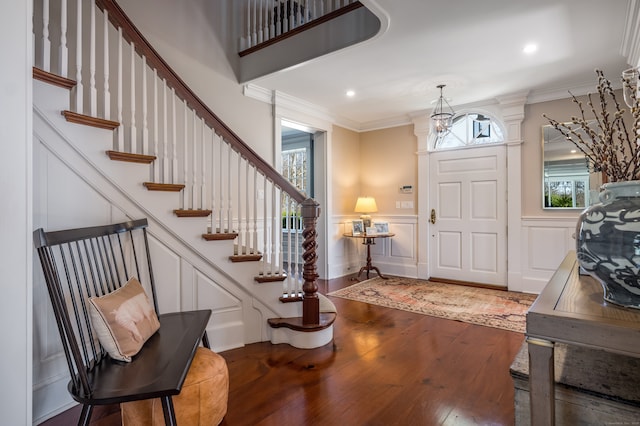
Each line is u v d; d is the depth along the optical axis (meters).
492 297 3.87
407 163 5.05
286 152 6.35
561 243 3.87
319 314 2.72
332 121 4.95
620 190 0.90
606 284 0.91
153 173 2.21
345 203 5.23
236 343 2.55
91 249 1.77
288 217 2.80
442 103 4.41
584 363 1.15
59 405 1.71
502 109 4.20
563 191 3.86
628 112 3.48
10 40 1.30
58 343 1.73
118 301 1.51
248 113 3.80
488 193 4.39
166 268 2.24
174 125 2.28
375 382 2.02
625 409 0.95
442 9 2.32
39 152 1.67
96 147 1.88
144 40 2.11
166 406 1.24
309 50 3.11
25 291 1.31
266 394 1.89
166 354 1.47
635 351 0.73
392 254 5.19
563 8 2.31
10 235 1.28
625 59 3.09
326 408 1.76
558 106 3.89
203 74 3.40
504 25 2.53
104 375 1.29
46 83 1.68
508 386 1.97
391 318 3.19
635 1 2.22
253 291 2.62
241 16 3.78
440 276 4.76
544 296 1.00
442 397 1.86
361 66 3.26
